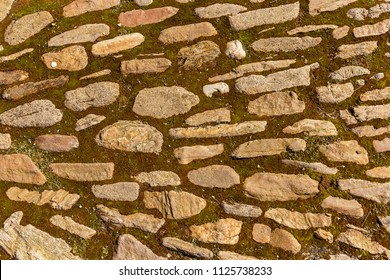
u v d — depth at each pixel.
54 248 3.01
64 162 3.24
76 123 3.34
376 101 3.31
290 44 3.54
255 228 3.02
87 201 3.13
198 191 3.12
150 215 3.07
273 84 3.40
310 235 3.00
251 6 3.73
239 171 3.16
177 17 3.72
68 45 3.61
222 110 3.34
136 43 3.61
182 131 3.28
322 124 3.25
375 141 3.20
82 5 3.80
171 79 3.45
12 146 3.29
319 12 3.67
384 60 3.46
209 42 3.58
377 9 3.64
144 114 3.35
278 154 3.19
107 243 3.03
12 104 3.41
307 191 3.08
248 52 3.54
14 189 3.17
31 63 3.56
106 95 3.41
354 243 2.97
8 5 3.82
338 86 3.38
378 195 3.06
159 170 3.19
